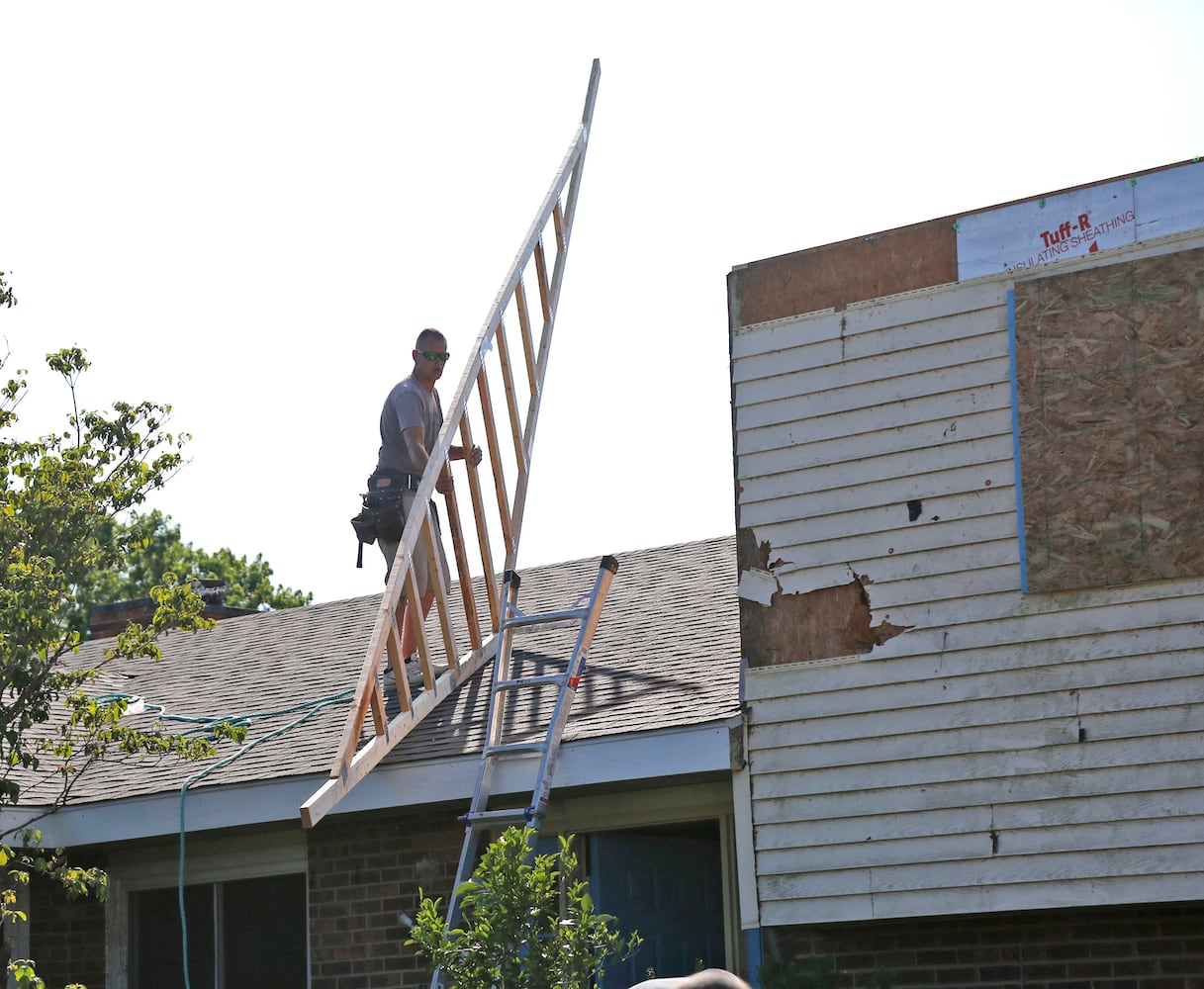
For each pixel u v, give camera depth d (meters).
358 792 13.20
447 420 14.08
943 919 11.34
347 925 14.05
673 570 16.98
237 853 15.07
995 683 11.10
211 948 15.10
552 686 13.95
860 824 11.31
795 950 11.71
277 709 15.88
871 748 11.40
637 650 14.39
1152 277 11.07
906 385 11.84
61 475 13.67
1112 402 11.07
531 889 10.17
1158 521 10.77
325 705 15.41
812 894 11.34
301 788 13.40
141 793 14.10
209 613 23.42
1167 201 11.09
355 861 14.17
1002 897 10.75
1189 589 10.63
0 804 13.67
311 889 14.34
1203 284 10.89
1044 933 11.11
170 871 15.35
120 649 14.02
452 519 14.78
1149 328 11.02
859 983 11.51
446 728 13.59
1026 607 11.11
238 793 13.69
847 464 11.95
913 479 11.68
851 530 11.83
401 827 14.02
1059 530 11.08
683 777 12.15
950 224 11.87
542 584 17.77
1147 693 10.62
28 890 15.81
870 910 11.13
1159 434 10.88
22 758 13.38
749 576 12.14
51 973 15.61
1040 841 10.72
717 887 13.69
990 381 11.53
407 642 15.15
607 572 14.02
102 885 13.37
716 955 13.49
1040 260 11.48
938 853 11.02
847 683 11.58
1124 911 10.91
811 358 12.24
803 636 11.83
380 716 13.08
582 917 10.27
